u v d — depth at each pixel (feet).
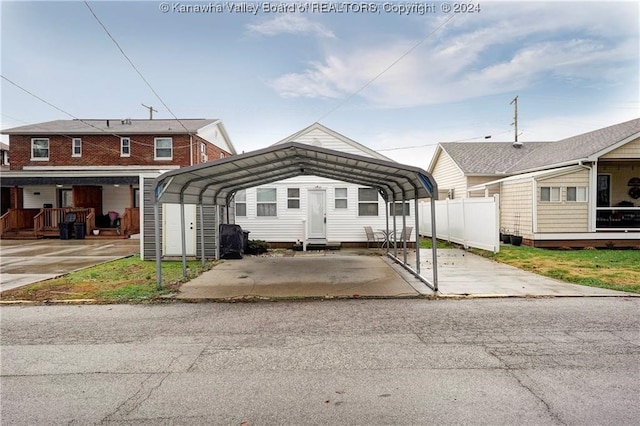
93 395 11.02
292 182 51.08
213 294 23.53
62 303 21.76
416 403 10.31
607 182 54.90
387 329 16.84
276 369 12.69
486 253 41.63
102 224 68.49
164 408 10.22
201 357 13.84
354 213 51.11
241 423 9.44
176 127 75.05
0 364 13.35
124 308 20.80
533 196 45.91
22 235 63.16
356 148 50.80
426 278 28.17
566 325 17.11
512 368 12.54
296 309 20.38
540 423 9.25
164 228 38.52
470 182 62.85
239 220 51.19
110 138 72.13
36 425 9.41
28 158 72.08
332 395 10.84
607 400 10.35
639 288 24.16
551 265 33.24
